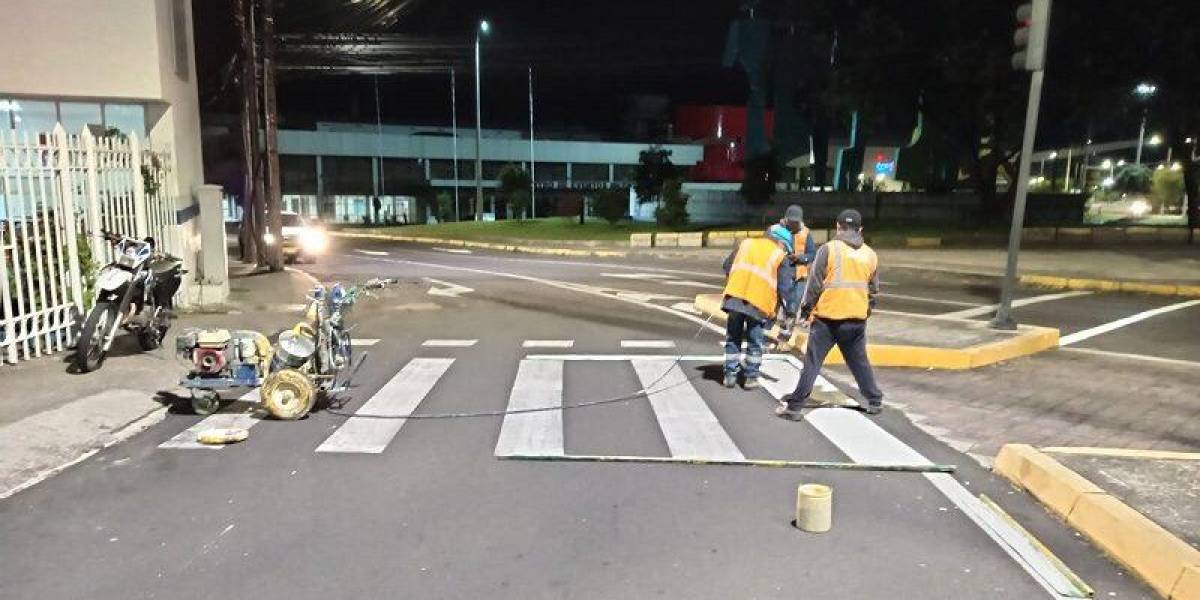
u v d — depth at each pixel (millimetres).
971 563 4262
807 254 10344
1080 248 22875
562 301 14148
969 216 31609
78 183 9367
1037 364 9125
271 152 18938
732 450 6039
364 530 4629
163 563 4238
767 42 39438
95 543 4469
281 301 13477
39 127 11797
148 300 8914
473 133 69688
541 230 36656
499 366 8922
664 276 18703
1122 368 8906
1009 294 10328
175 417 6820
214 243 13102
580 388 7918
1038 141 31922
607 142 71500
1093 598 3941
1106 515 4504
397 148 63000
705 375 8492
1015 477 5430
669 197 34906
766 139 40438
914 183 43469
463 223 45156
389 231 41875
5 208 8453
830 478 5488
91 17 10992
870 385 6953
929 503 5066
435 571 4148
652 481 5410
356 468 5629
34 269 8867
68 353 8758
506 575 4109
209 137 56344
